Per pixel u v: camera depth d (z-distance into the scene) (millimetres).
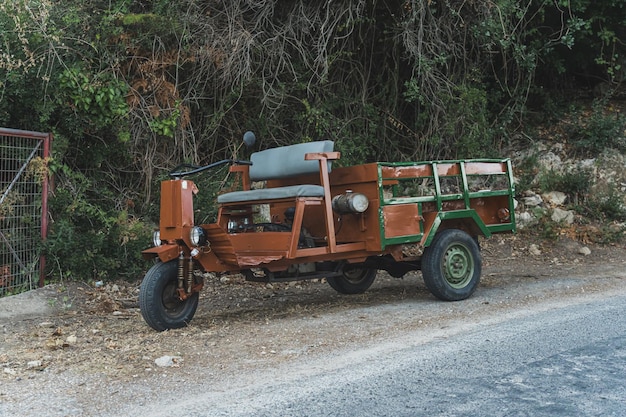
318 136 12531
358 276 8734
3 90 8570
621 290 8180
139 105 10461
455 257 7820
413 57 12742
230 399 4352
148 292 6285
